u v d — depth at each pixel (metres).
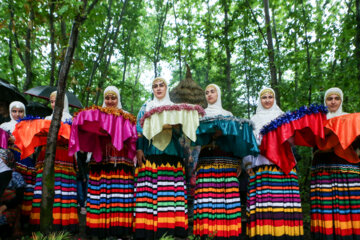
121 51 9.88
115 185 3.34
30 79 6.57
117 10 8.64
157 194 3.19
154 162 3.28
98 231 3.25
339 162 3.43
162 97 3.56
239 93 9.45
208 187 3.22
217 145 3.28
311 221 3.54
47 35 6.39
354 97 6.34
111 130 3.14
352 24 5.49
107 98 3.90
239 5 7.59
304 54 6.65
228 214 3.13
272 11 8.62
